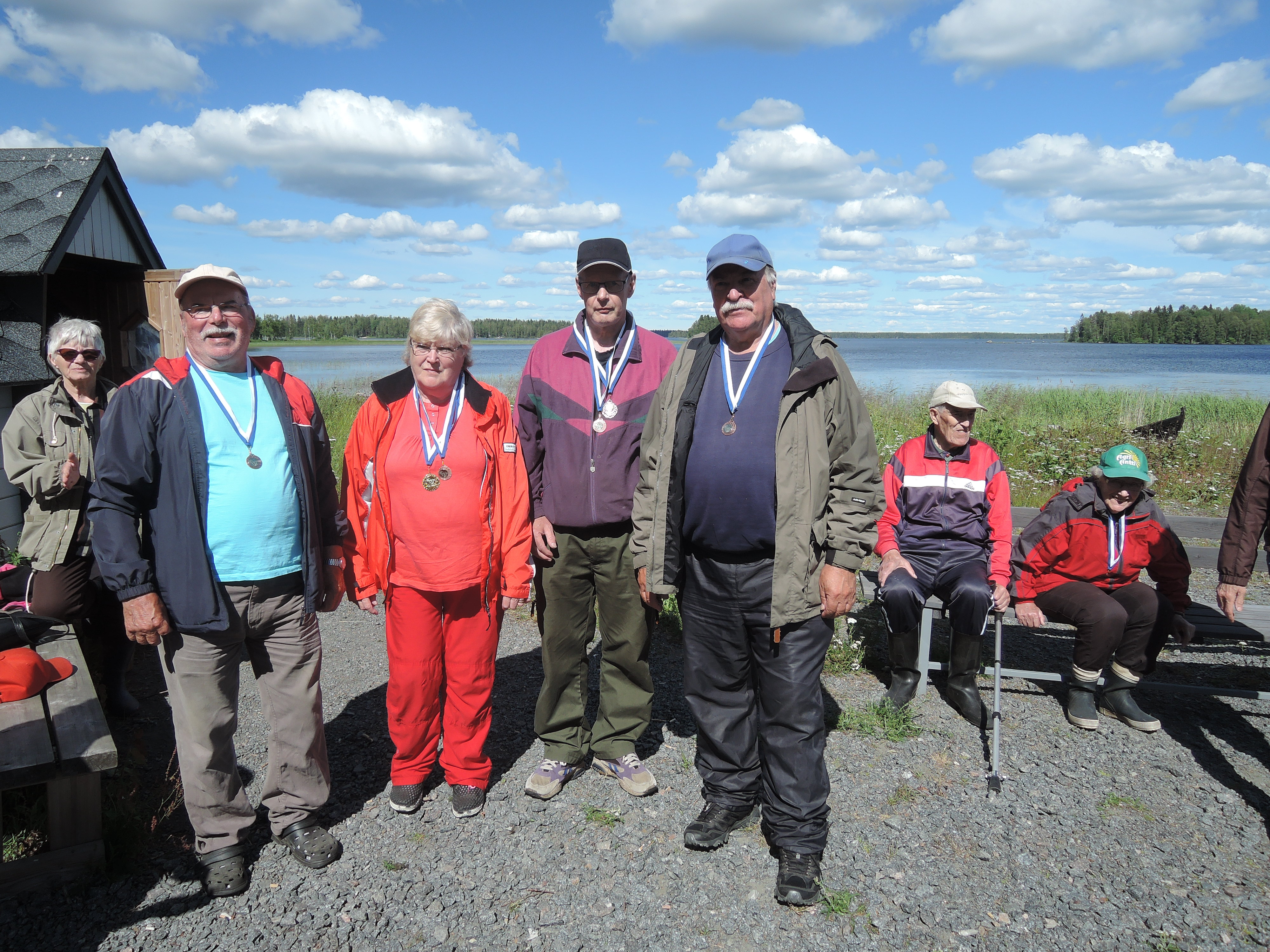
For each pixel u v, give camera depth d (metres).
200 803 2.52
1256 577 6.20
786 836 2.61
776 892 2.56
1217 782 3.28
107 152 5.77
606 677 3.26
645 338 3.14
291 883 2.60
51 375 4.88
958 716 3.89
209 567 2.41
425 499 2.78
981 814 3.02
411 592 2.84
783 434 2.54
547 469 3.09
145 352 7.02
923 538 4.11
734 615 2.71
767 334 2.69
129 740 3.51
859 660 4.43
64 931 2.36
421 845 2.82
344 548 2.90
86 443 3.52
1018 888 2.60
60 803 2.52
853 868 2.70
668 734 3.70
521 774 3.33
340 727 3.72
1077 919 2.45
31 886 2.50
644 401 3.03
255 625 2.54
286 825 2.72
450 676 2.96
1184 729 3.78
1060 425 11.86
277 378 2.64
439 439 2.80
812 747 2.62
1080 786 3.23
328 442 2.83
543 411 3.07
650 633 3.21
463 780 3.01
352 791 3.17
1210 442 10.56
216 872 2.53
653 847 2.81
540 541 3.06
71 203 5.40
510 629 5.10
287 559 2.57
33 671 2.96
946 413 4.03
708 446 2.63
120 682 3.72
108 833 2.68
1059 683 4.32
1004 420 11.79
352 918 2.44
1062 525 3.91
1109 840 2.86
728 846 2.82
